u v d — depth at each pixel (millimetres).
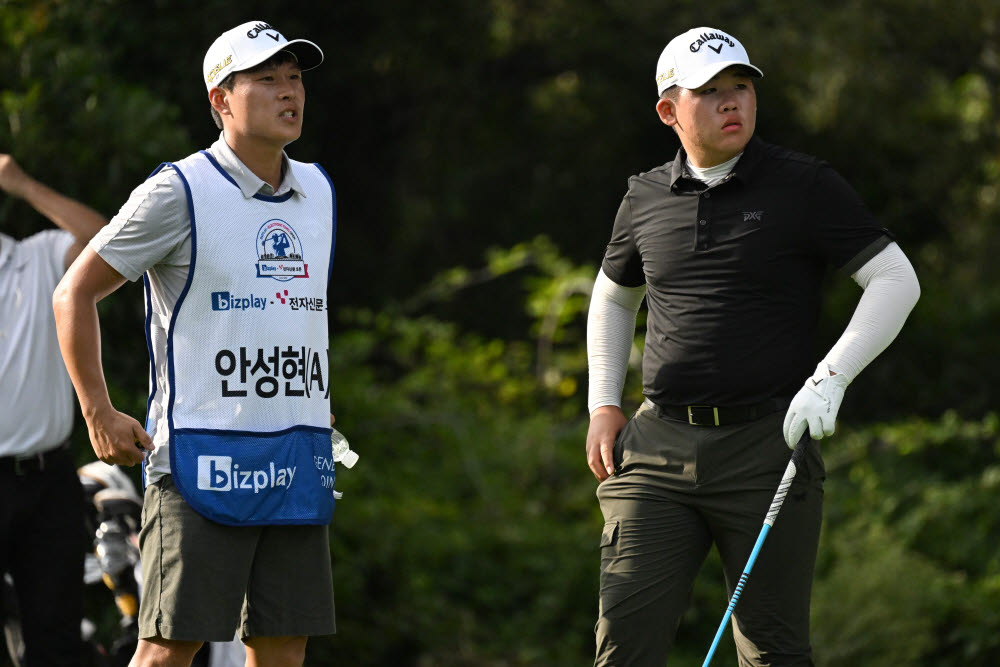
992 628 29547
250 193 13508
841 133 53188
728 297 13844
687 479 14086
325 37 51031
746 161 13898
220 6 40656
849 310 51875
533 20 56219
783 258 13758
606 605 14320
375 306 55125
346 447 14469
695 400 14047
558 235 59781
